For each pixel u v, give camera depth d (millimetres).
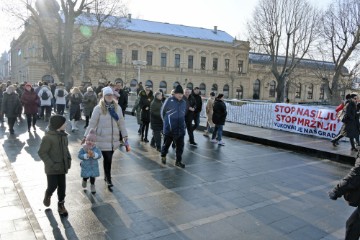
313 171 7664
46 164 4414
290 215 4883
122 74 57781
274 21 35031
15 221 4207
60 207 4562
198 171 7145
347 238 3676
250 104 15438
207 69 66750
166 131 7488
